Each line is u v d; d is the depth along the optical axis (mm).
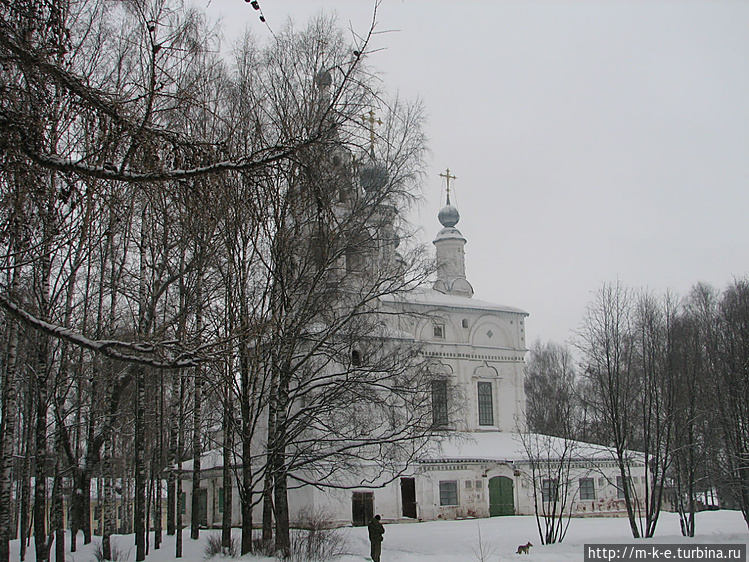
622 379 27031
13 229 10625
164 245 20344
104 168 8906
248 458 20734
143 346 9930
